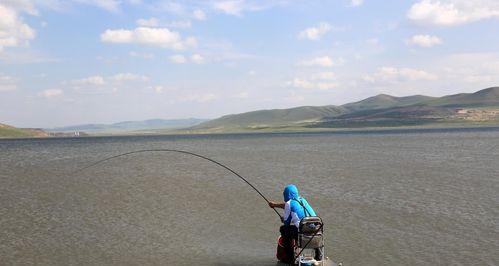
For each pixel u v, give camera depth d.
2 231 17.64
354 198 24.44
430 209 20.83
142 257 13.95
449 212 20.05
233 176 36.72
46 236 16.77
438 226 17.36
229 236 16.44
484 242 14.88
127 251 14.63
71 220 19.53
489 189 26.67
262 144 112.06
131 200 24.64
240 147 97.19
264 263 13.38
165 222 18.89
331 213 20.31
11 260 13.87
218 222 18.77
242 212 20.94
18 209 22.30
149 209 21.89
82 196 26.27
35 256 14.25
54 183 32.72
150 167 46.00
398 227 17.31
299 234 12.44
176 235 16.66
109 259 13.81
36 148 108.25
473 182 30.03
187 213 20.75
